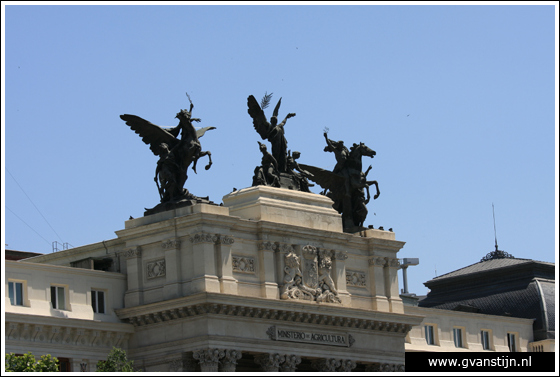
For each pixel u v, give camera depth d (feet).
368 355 558.56
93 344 509.35
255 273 525.34
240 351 509.35
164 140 529.45
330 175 583.17
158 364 512.22
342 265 554.87
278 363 521.24
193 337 502.79
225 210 517.14
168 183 522.47
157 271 518.37
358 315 549.95
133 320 518.37
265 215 531.50
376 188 594.65
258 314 515.50
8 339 481.87
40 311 495.00
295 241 537.65
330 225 555.69
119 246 533.14
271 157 549.13
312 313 531.91
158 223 516.73
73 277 510.58
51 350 493.77
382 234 580.30
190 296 500.74
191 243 510.17
